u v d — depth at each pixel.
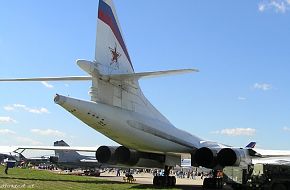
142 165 17.12
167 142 15.98
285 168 15.97
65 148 21.53
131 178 24.12
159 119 16.08
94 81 12.79
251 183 16.50
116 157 16.31
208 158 16.03
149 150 16.14
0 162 53.56
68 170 50.41
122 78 12.84
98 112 12.46
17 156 54.81
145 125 14.62
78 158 44.16
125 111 13.75
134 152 16.56
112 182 20.12
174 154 18.12
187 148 17.19
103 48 13.16
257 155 16.69
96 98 12.75
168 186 17.84
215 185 18.05
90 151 20.78
